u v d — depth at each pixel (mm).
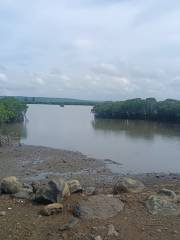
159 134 66688
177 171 30234
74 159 33625
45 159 33406
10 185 11938
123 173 27875
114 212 9758
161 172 29094
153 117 117875
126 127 85688
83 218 9422
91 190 11961
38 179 24375
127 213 9773
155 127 86750
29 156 35062
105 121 112875
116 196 10891
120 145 49125
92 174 26812
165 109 111688
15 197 11375
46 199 10625
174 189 12906
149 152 42219
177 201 10508
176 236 8688
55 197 10609
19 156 34969
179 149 45125
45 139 56750
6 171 27578
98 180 23969
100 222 9211
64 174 26625
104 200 10180
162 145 49344
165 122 109375
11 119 95375
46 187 10867
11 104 98500
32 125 88062
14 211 10266
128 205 10289
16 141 49219
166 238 8602
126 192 11523
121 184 11719
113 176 26078
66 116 146750
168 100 121312
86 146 47844
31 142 51719
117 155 39344
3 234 8891
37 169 28406
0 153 36625
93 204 9945
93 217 9445
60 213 9945
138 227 9039
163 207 10023
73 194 11250
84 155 37375
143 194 11141
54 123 97875
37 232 8945
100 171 28125
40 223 9406
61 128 80688
